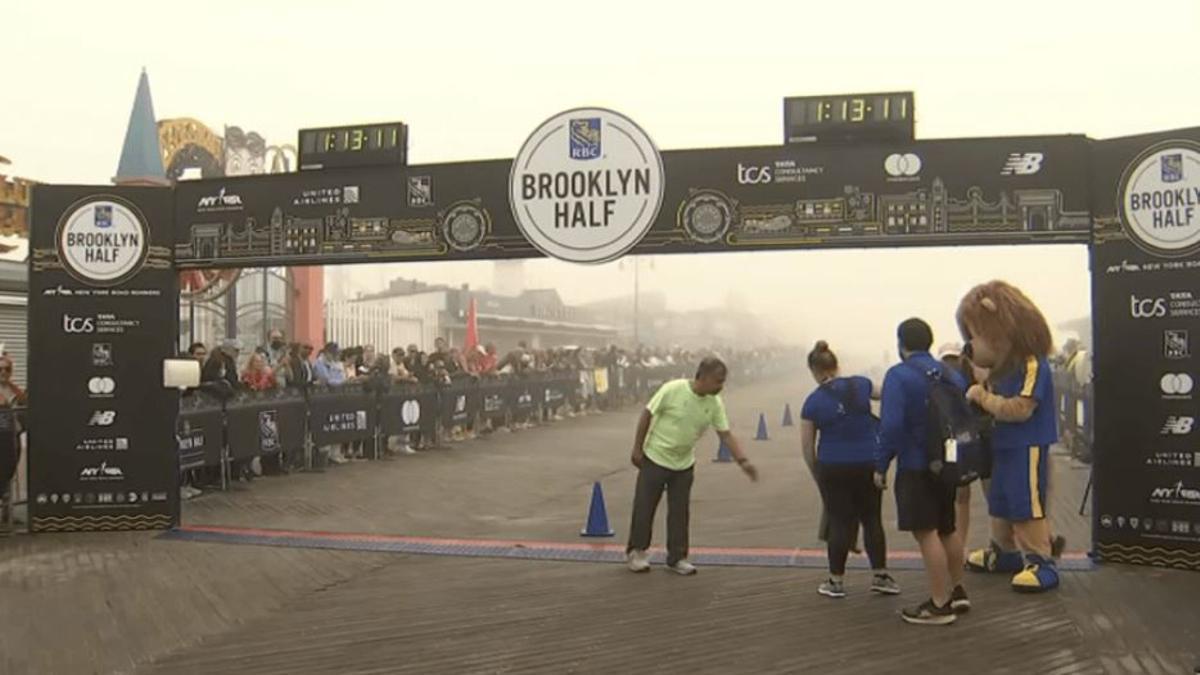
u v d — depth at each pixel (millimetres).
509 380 19141
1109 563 7113
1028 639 5309
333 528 8883
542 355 22516
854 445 6180
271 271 20438
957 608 5781
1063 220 7363
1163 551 6953
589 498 10805
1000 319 6305
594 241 8016
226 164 19750
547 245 8094
